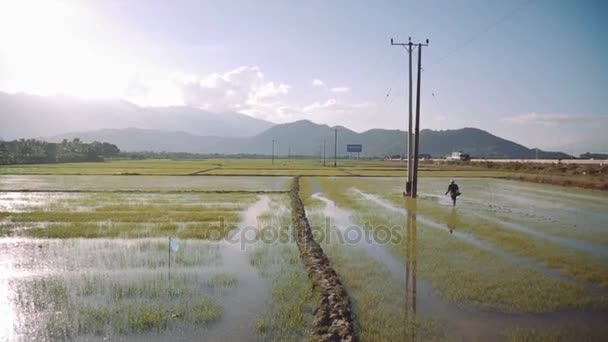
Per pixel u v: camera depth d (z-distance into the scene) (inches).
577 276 446.0
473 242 610.9
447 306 359.6
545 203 1104.2
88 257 524.4
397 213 898.1
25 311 351.9
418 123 1196.5
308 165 4259.4
